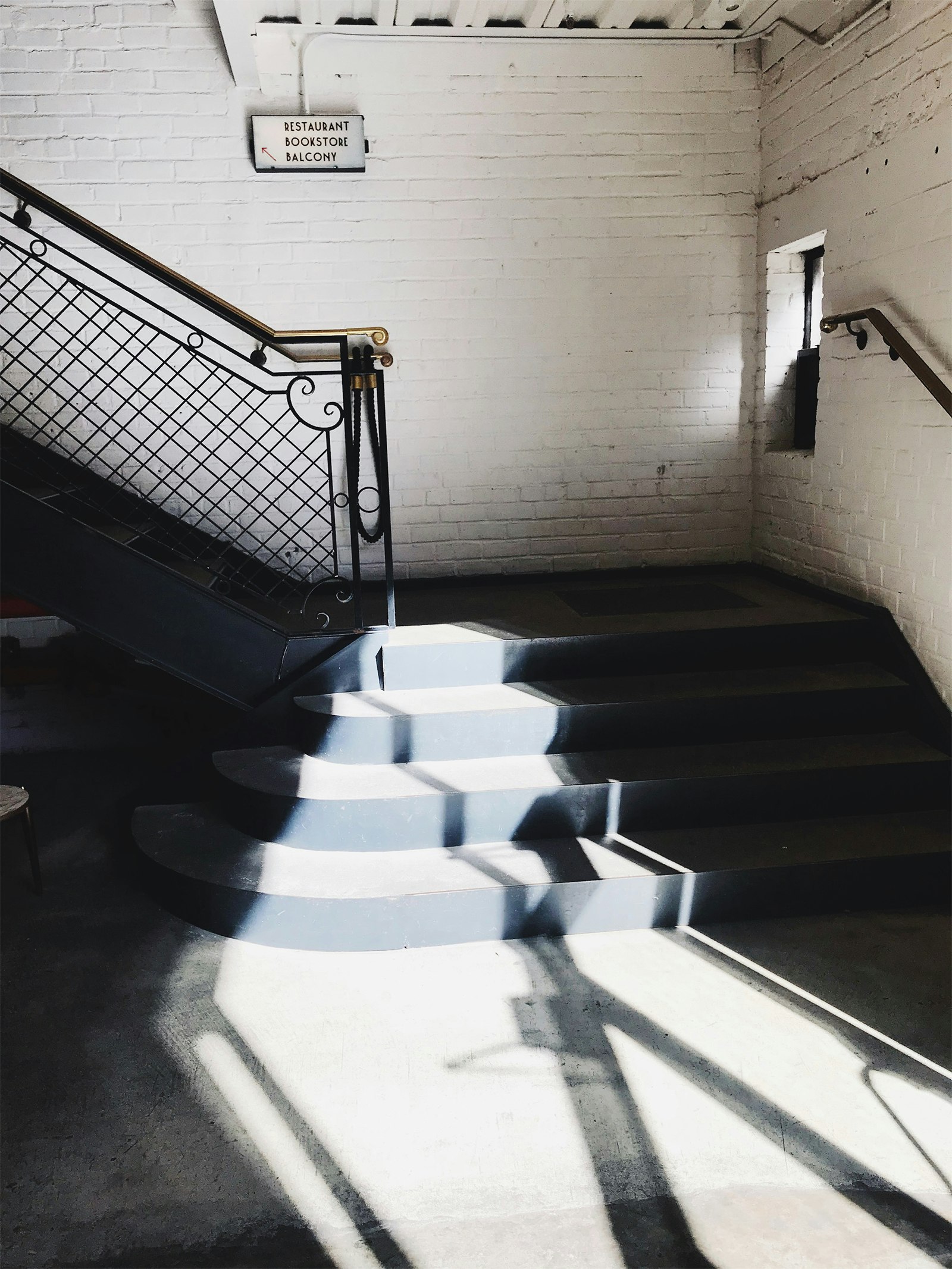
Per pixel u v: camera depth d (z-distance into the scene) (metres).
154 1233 1.84
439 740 3.28
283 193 4.21
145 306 4.22
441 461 4.54
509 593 4.46
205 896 2.88
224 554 4.45
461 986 2.62
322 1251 1.80
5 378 4.18
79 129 4.06
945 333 3.13
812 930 2.85
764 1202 1.88
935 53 3.07
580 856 2.97
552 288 4.43
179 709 4.55
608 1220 1.85
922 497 3.35
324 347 4.34
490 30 4.05
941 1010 2.46
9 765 4.37
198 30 4.02
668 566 4.79
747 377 4.64
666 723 3.36
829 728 3.46
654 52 4.26
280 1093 2.23
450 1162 2.01
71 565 3.20
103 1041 2.42
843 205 3.69
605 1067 2.28
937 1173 1.95
